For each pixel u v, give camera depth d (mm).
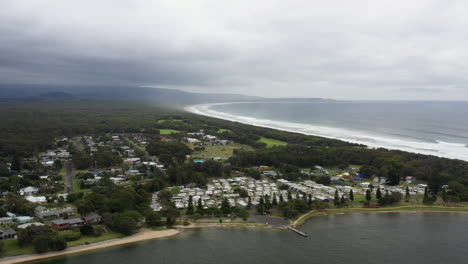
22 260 148125
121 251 161000
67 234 167500
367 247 167875
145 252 160500
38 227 162000
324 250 164125
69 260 150750
